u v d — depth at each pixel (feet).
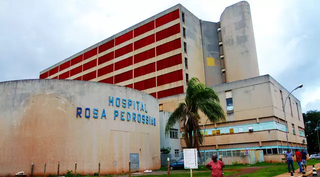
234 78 179.83
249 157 120.47
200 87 86.69
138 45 193.88
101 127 85.76
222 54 195.00
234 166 107.55
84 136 82.28
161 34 182.09
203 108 83.97
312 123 249.75
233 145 133.18
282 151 125.49
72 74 239.30
